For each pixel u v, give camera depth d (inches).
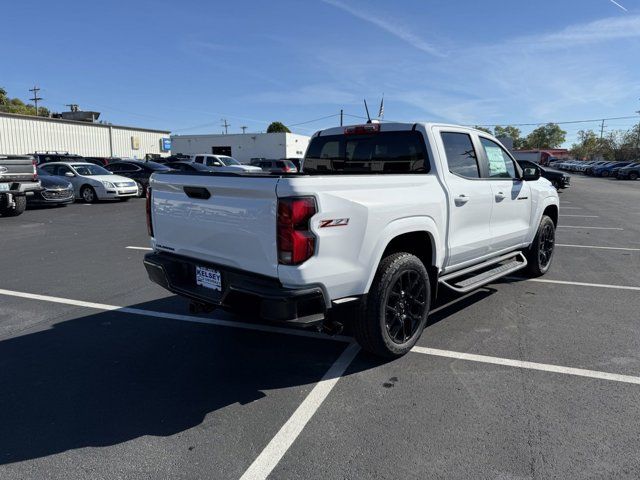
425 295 161.3
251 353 165.9
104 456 108.4
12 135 1196.5
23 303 220.7
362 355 163.0
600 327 185.9
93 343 174.7
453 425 119.3
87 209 628.1
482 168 196.9
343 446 111.4
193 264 148.3
